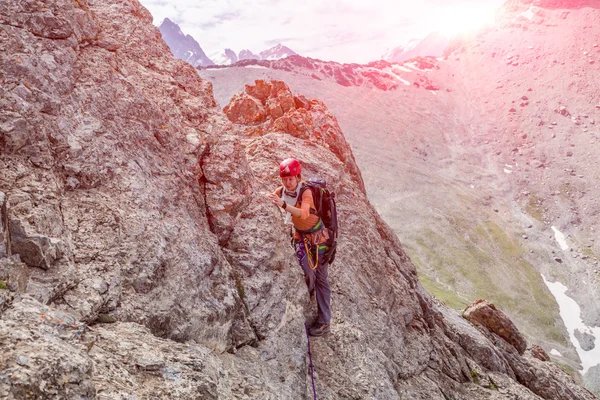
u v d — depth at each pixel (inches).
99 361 170.9
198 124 366.6
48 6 267.4
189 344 234.4
